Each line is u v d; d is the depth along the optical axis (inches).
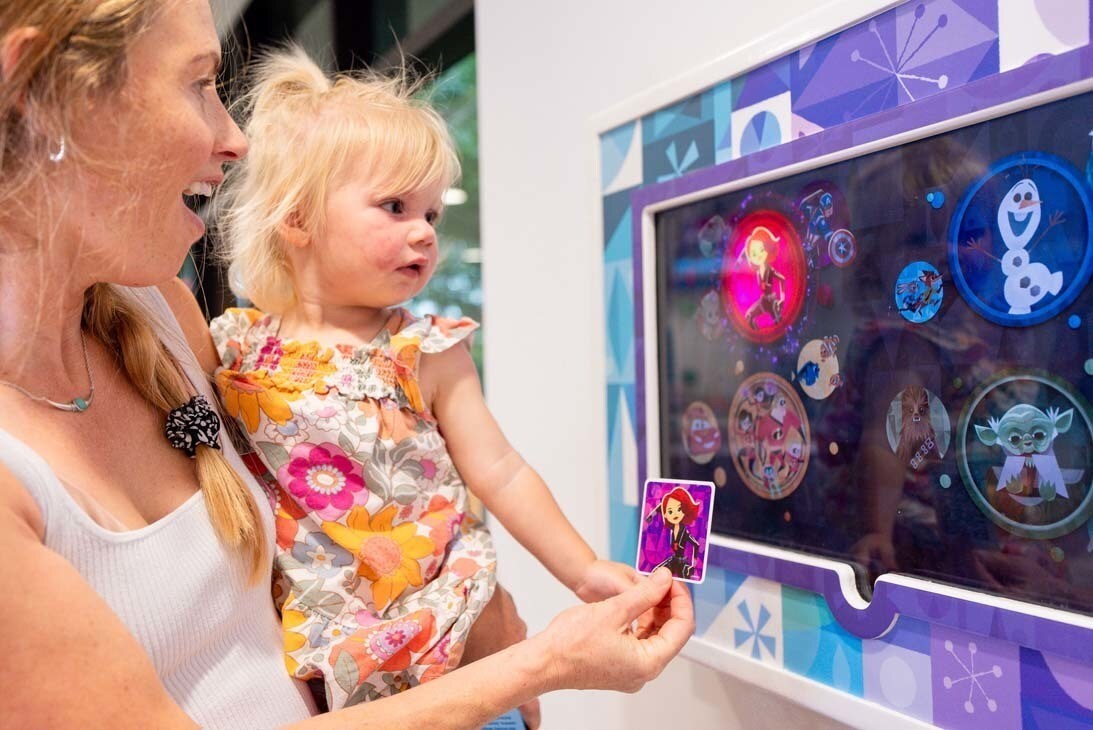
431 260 35.8
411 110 36.3
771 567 32.8
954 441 27.0
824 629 31.3
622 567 33.9
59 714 19.0
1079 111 23.2
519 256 51.3
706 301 36.7
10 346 24.4
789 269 32.7
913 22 27.1
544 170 48.6
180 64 24.4
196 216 26.9
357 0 102.6
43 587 19.5
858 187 29.8
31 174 22.9
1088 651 22.6
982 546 26.2
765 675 33.3
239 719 27.6
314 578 32.5
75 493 23.7
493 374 54.6
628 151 40.2
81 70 22.4
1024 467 25.0
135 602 24.5
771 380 33.8
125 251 24.7
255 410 33.5
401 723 23.0
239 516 28.5
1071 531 23.8
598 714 46.1
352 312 36.8
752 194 34.2
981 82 24.9
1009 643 25.1
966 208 26.3
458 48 92.1
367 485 33.7
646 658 27.6
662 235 38.8
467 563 34.8
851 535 30.6
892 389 29.0
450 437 37.0
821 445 31.7
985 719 25.7
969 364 26.5
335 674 30.7
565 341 47.2
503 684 24.6
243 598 28.9
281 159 35.4
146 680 20.4
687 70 37.7
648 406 39.0
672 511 31.8
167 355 31.1
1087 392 23.3
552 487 48.8
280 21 115.3
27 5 21.8
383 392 34.6
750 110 33.4
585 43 44.6
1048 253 24.1
